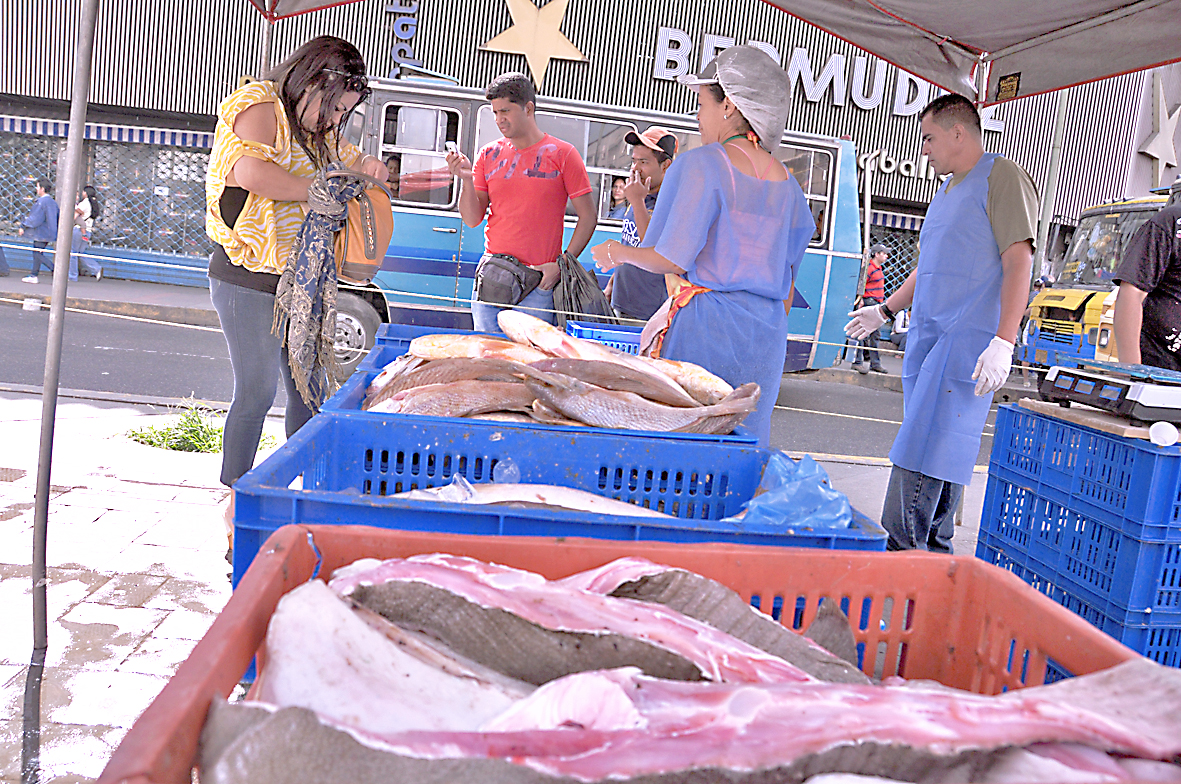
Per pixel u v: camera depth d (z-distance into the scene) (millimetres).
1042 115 16734
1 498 3730
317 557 1151
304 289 3107
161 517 3699
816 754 755
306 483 1710
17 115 15617
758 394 2195
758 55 2941
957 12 3943
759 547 1229
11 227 16125
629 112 8297
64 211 2189
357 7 14625
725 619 1117
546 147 4754
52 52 15352
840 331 9086
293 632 900
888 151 16156
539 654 1008
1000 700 856
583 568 1204
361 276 3338
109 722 2145
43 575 2375
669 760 737
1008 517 3045
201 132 15461
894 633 1260
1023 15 3836
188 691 759
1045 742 810
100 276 15477
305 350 3137
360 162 3383
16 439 4719
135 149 16250
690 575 1148
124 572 3084
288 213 3145
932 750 770
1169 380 2484
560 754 745
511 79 4602
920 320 3498
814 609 1241
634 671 896
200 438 5059
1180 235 3570
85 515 3623
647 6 15055
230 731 736
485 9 14656
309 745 713
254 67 15219
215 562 3262
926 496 3533
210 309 12203
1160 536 2410
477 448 1986
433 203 8195
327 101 3088
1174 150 17469
